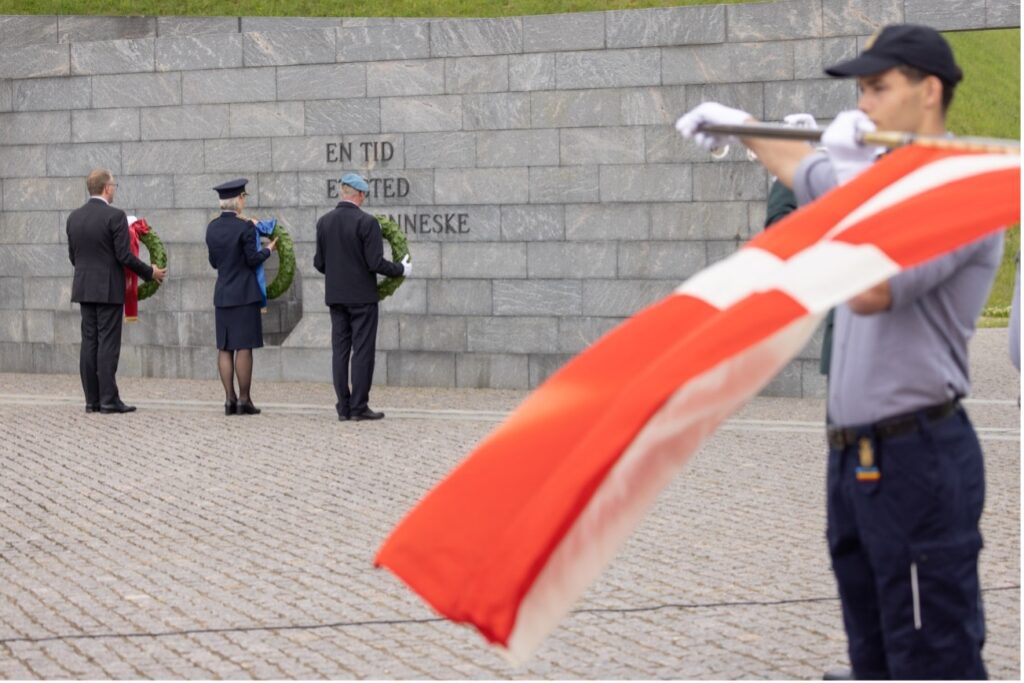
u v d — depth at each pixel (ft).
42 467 33.76
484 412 42.29
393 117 48.62
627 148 45.80
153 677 18.20
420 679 17.98
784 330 10.98
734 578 22.67
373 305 40.57
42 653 19.26
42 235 54.19
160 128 51.98
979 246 11.96
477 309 47.98
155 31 72.18
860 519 12.32
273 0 77.87
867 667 13.11
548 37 46.50
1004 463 32.35
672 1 72.74
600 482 10.85
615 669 18.26
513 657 11.21
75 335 54.13
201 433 38.81
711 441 35.99
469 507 11.18
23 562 24.50
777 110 43.80
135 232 47.06
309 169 49.88
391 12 76.23
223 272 42.19
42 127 53.83
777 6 43.65
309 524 27.17
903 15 42.29
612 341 11.32
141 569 23.91
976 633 12.29
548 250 46.96
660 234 45.57
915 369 12.01
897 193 11.35
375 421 40.70
